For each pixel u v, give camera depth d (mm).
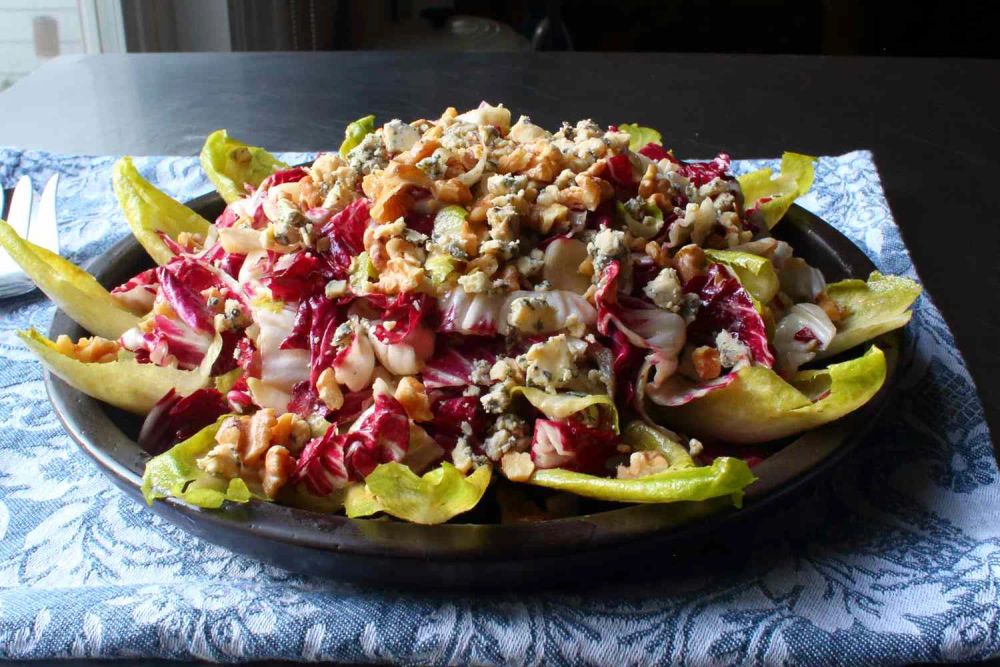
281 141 914
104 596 487
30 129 942
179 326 553
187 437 529
